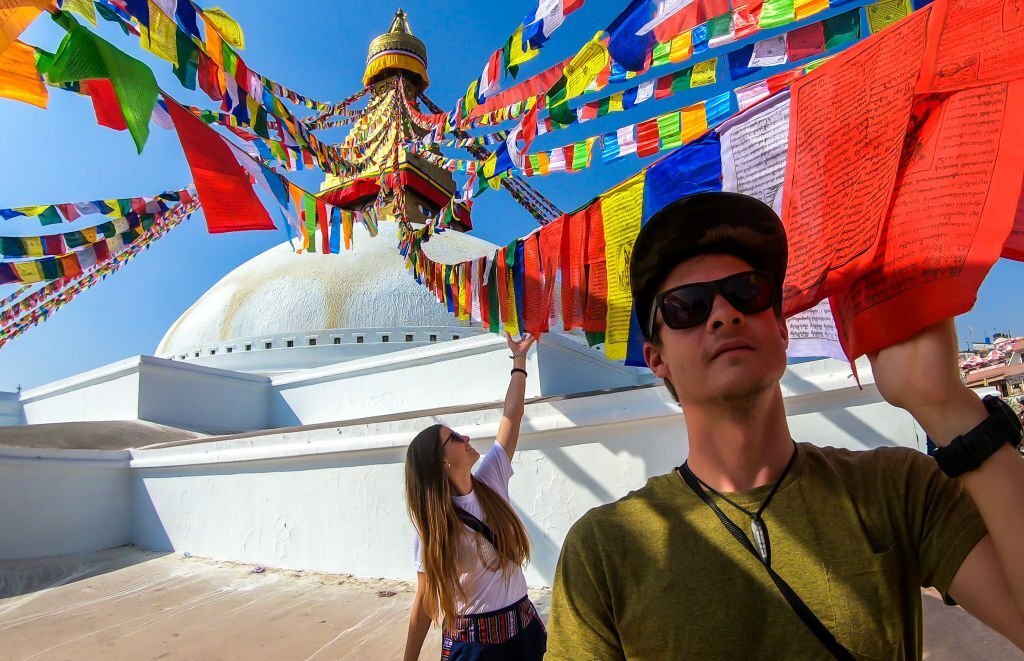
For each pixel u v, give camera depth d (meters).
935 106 1.62
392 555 6.04
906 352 1.23
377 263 18.22
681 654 1.20
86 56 2.36
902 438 4.17
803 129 2.12
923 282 1.29
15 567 7.21
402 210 6.97
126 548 8.38
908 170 1.55
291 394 13.78
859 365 4.30
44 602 5.98
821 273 1.90
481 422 5.76
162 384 12.39
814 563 1.21
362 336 15.96
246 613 5.32
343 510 6.45
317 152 4.91
